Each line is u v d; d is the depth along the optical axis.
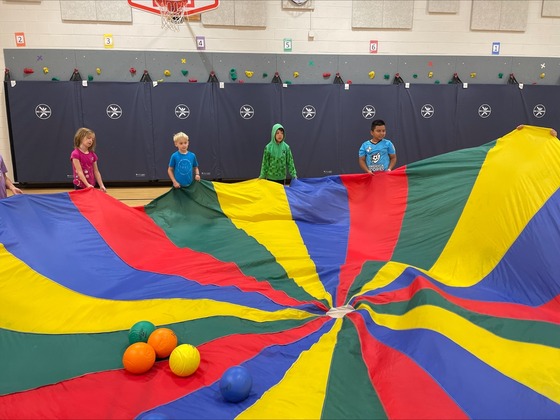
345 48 7.77
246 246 3.70
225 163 7.74
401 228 3.67
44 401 1.83
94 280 2.97
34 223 3.22
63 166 7.41
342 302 2.90
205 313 2.62
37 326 2.40
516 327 2.34
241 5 7.45
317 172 7.91
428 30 7.80
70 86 7.22
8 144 7.44
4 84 7.14
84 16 7.19
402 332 2.33
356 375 1.99
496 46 7.94
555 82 8.16
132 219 3.77
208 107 7.55
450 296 2.67
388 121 7.84
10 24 7.11
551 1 7.82
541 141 3.19
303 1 7.54
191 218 4.12
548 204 2.90
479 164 3.55
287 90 7.64
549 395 1.85
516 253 2.90
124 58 7.40
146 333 2.26
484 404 1.76
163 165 7.62
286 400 1.81
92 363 2.11
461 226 3.33
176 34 7.44
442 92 7.82
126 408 1.79
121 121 7.42
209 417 1.72
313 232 4.00
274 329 2.51
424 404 1.74
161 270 3.27
